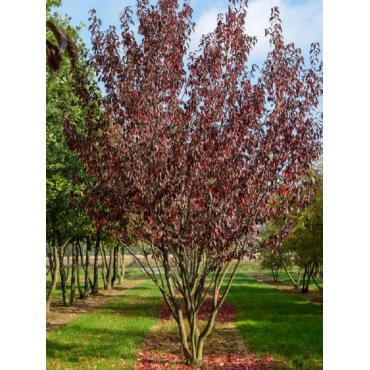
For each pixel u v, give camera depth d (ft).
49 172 38.86
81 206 29.71
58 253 64.13
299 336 38.93
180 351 33.91
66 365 28.40
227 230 25.38
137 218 28.86
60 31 7.91
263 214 25.96
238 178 25.49
